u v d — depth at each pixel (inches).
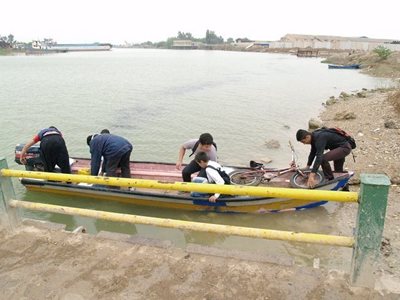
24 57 4458.7
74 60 3289.9
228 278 133.6
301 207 257.8
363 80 1221.1
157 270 140.0
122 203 282.5
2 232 171.9
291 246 218.2
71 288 133.0
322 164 250.7
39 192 307.7
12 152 448.1
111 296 128.2
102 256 150.6
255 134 522.0
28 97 890.7
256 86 1095.0
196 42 7755.9
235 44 6806.1
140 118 645.3
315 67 1940.2
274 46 5561.0
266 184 269.9
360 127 481.7
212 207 257.9
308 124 548.1
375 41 4549.7
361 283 124.0
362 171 313.4
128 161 282.7
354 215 253.1
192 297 125.8
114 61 2962.6
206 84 1164.5
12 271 144.3
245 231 132.8
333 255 207.2
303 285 127.8
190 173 261.3
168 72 1665.8
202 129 560.7
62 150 286.2
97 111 709.9
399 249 195.8
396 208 243.3
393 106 551.5
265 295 124.5
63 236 166.9
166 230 246.8
